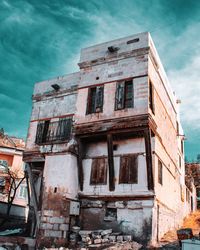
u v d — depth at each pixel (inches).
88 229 700.0
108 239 630.5
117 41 788.0
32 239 693.3
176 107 1135.0
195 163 2021.4
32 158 824.9
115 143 740.0
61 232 667.4
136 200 662.5
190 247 476.7
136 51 742.5
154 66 781.3
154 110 725.3
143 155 691.4
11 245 651.5
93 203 714.2
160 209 709.9
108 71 771.4
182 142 1275.8
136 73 721.0
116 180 702.5
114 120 703.1
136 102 689.6
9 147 1504.7
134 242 607.8
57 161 755.4
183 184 1169.4
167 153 866.8
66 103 861.2
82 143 775.1
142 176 674.2
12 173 1331.2
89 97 776.3
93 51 821.2
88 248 608.1
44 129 870.4
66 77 898.7
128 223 655.1
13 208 1109.7
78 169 754.2
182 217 1069.1
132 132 688.4
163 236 708.7
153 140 706.2
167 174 838.5
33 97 941.2
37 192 819.4
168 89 966.4
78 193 741.9
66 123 831.7
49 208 706.8
